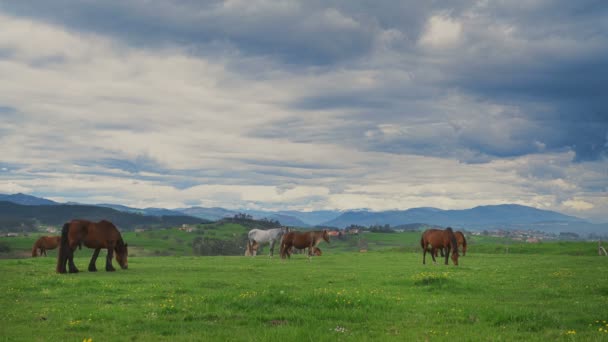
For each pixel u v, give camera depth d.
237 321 13.45
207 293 19.53
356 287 22.16
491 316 14.17
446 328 12.96
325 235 48.25
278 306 15.60
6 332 12.06
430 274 27.92
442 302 17.39
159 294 18.86
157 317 13.96
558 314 14.55
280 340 10.99
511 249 68.81
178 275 27.86
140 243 170.25
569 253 63.94
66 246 28.69
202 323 13.16
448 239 38.59
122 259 31.73
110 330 12.38
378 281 24.88
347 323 13.51
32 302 17.16
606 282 23.83
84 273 28.70
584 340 10.99
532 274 29.08
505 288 21.69
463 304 16.95
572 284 23.19
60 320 13.73
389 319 14.23
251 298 16.14
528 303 17.31
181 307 15.20
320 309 15.33
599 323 13.40
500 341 11.21
